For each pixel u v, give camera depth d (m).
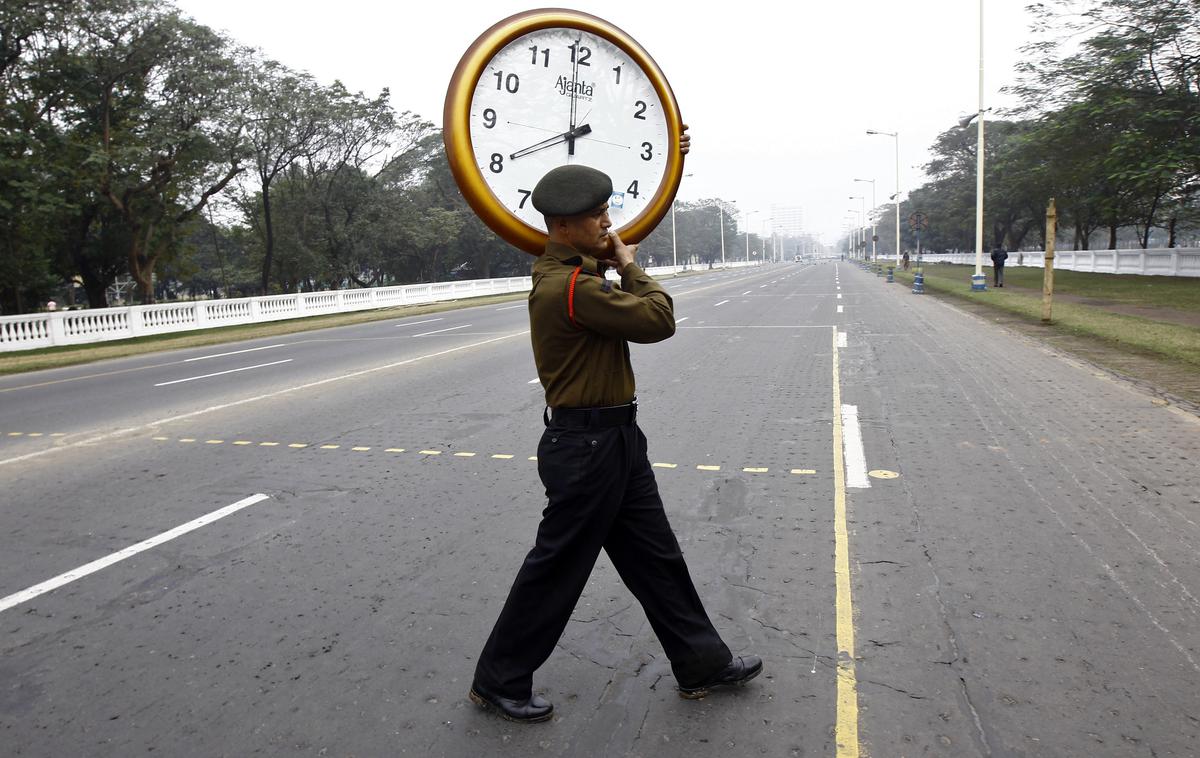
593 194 2.34
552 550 2.52
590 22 2.45
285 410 8.74
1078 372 9.43
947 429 6.69
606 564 4.04
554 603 2.57
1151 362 10.12
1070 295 22.66
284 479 5.83
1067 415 7.07
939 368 10.09
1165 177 25.34
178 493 5.55
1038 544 4.05
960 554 3.96
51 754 2.54
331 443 6.96
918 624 3.23
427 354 13.92
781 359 11.46
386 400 9.14
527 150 2.43
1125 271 33.56
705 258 159.00
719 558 4.02
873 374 9.79
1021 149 34.25
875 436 6.53
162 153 30.14
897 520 4.49
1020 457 5.73
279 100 34.72
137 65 28.61
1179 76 26.86
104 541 4.60
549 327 2.40
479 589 3.75
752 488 5.21
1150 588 3.49
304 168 44.53
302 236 44.28
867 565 3.86
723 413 7.68
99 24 26.94
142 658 3.17
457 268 74.75
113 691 2.92
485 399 8.98
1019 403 7.66
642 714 2.66
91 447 7.24
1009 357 10.88
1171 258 30.06
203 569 4.11
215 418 8.45
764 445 6.35
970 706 2.63
